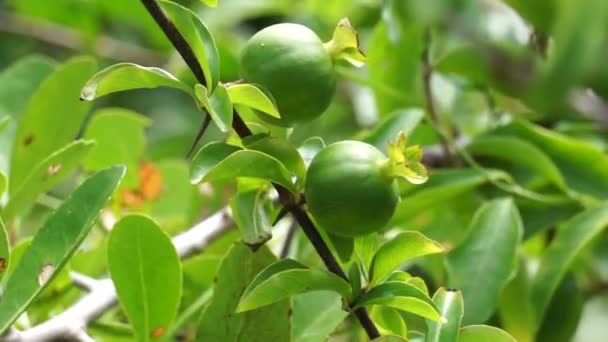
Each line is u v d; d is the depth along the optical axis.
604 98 0.50
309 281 0.36
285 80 0.36
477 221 0.46
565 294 0.48
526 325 0.46
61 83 0.46
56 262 0.37
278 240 0.50
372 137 0.48
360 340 0.47
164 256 0.41
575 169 0.50
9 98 0.50
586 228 0.46
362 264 0.37
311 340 0.40
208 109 0.35
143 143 0.52
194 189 0.51
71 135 0.47
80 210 0.37
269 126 0.38
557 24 0.36
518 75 0.50
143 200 0.51
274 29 0.36
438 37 0.52
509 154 0.50
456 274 0.45
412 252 0.36
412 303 0.36
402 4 0.50
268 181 0.37
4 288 0.37
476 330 0.37
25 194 0.42
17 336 0.37
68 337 0.38
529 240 0.50
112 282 0.41
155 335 0.41
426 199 0.47
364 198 0.35
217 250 0.47
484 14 0.50
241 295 0.39
